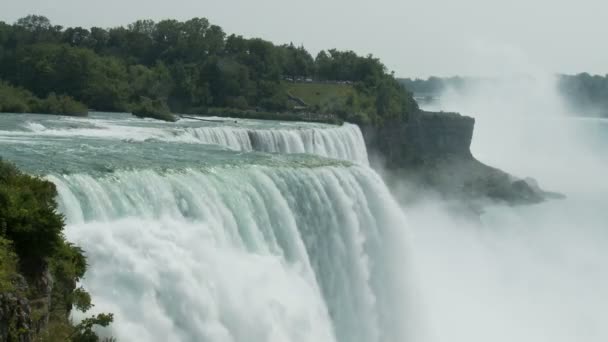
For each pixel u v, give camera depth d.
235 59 122.31
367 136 106.06
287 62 129.88
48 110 84.12
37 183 31.75
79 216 35.94
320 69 131.62
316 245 48.34
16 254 26.69
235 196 43.25
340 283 48.88
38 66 99.50
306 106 111.69
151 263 34.25
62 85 98.69
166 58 133.38
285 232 45.59
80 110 85.75
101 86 96.81
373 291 51.38
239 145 72.44
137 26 139.88
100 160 45.91
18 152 47.34
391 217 54.59
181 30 137.88
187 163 47.19
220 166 46.94
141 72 110.75
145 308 33.09
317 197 49.09
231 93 110.25
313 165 51.91
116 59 115.94
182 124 79.25
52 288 28.33
